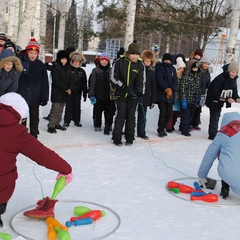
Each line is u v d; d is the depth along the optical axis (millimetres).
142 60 6219
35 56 5668
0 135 2658
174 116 7336
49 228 2842
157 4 16594
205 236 2973
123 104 5898
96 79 6766
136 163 4969
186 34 17453
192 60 6941
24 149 2719
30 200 3496
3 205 2932
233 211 3514
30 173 4270
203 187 4125
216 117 6773
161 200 3695
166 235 2949
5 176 2723
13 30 14672
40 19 12352
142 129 6617
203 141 6664
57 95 6523
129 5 10516
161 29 16531
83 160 4953
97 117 6953
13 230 2900
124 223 3117
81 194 3721
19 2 17469
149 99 6523
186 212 3434
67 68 6684
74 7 24875
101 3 16609
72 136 6410
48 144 5750
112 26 18453
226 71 6582
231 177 3582
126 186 4039
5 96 2801
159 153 5598
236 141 3656
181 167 4914
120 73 5816
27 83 5641
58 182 3041
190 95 6906
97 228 2992
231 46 11320
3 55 5344
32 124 5867
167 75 6633
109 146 5836
